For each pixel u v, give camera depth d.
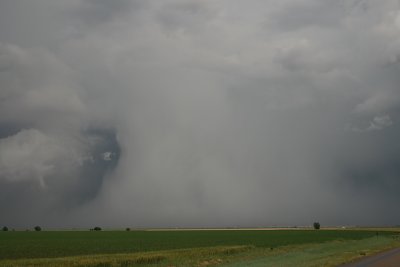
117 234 159.25
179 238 116.44
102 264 42.78
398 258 41.94
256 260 43.50
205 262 43.41
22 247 74.56
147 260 46.78
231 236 130.75
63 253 60.75
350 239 105.12
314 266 34.09
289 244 82.88
